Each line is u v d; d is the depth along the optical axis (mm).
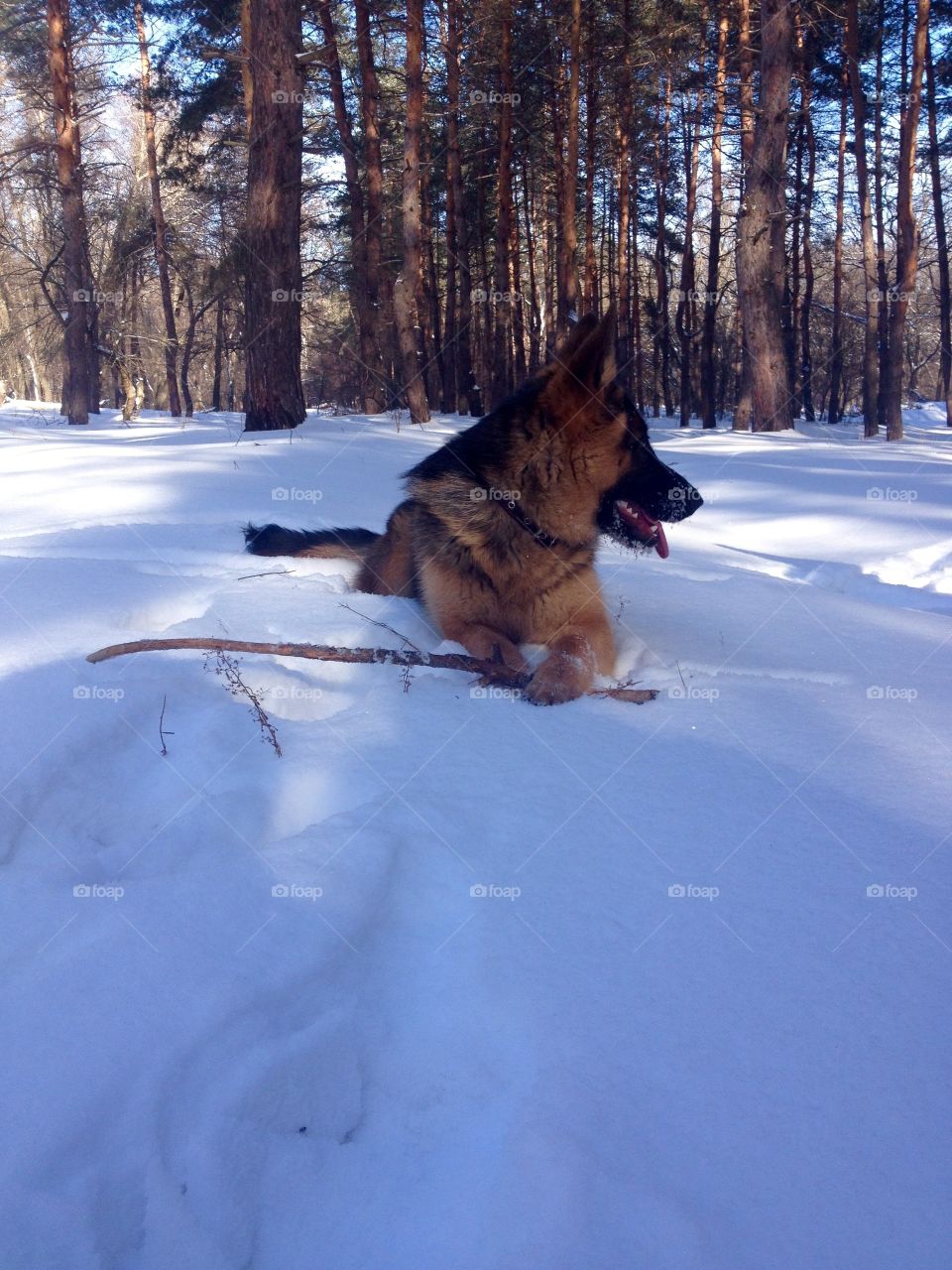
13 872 2084
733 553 7652
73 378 23688
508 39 21938
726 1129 1478
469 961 1878
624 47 23203
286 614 4117
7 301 33781
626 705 3299
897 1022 1713
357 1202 1436
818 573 6746
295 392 15828
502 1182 1411
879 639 4480
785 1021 1712
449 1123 1553
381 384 23031
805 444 18109
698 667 3887
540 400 4023
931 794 2643
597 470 4098
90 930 1832
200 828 2305
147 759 2672
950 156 27344
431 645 4027
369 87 21531
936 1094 1544
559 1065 1599
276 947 1838
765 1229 1318
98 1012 1620
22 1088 1463
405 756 2768
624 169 27172
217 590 4496
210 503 7867
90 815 2424
